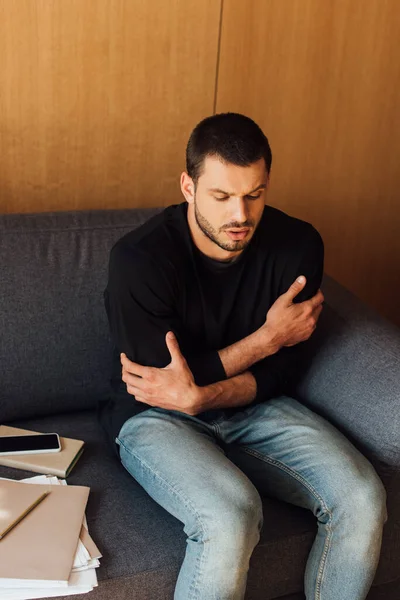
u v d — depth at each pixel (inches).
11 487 64.9
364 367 71.4
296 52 92.8
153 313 68.2
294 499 68.0
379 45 96.6
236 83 91.3
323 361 74.8
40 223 76.7
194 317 70.2
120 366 72.9
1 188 84.1
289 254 72.7
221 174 63.8
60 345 75.6
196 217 67.4
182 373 67.0
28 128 82.8
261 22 89.5
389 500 69.9
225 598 59.4
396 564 72.9
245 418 72.0
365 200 104.7
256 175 64.2
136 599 60.3
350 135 100.0
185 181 68.4
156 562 61.0
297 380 76.8
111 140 87.0
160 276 68.1
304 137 97.7
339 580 64.6
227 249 66.9
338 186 102.3
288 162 98.3
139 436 67.9
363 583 64.6
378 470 68.8
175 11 84.8
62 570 57.1
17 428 74.4
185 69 87.8
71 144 85.4
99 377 78.1
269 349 70.9
